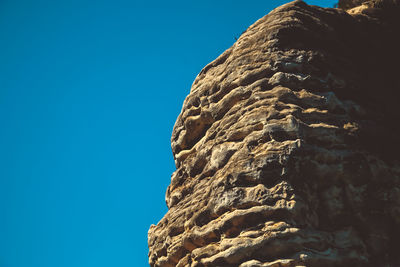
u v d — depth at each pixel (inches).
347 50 893.8
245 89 833.5
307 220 718.5
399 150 820.0
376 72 909.2
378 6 1005.8
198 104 925.2
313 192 743.1
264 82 820.6
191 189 869.8
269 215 717.3
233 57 882.1
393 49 963.3
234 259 717.9
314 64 833.5
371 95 860.0
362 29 949.2
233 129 801.6
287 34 855.1
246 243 711.1
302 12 888.3
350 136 783.1
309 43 860.0
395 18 994.7
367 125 811.4
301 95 798.5
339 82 834.8
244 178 750.5
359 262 719.7
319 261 700.0
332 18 917.2
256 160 748.6
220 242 751.7
